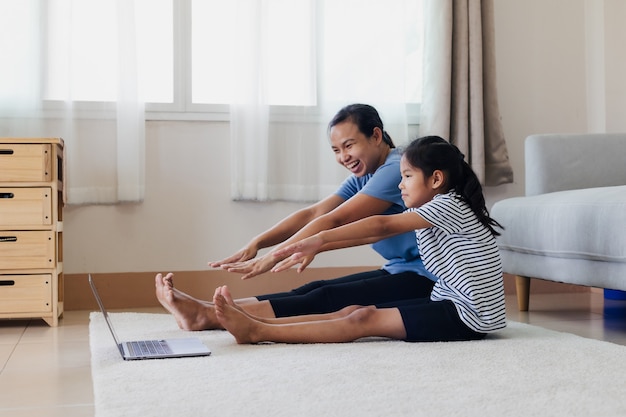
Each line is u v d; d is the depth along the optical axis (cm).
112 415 126
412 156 209
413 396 137
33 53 331
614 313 303
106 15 338
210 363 172
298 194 356
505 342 202
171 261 348
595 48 388
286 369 163
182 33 349
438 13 359
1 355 211
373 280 224
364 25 362
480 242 206
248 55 348
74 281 338
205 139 352
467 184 208
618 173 320
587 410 128
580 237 256
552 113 387
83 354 211
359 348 192
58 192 308
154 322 263
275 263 207
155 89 349
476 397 137
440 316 202
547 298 362
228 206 353
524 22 385
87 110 336
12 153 281
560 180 317
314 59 356
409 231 208
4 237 279
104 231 341
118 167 336
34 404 149
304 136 357
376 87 363
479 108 360
